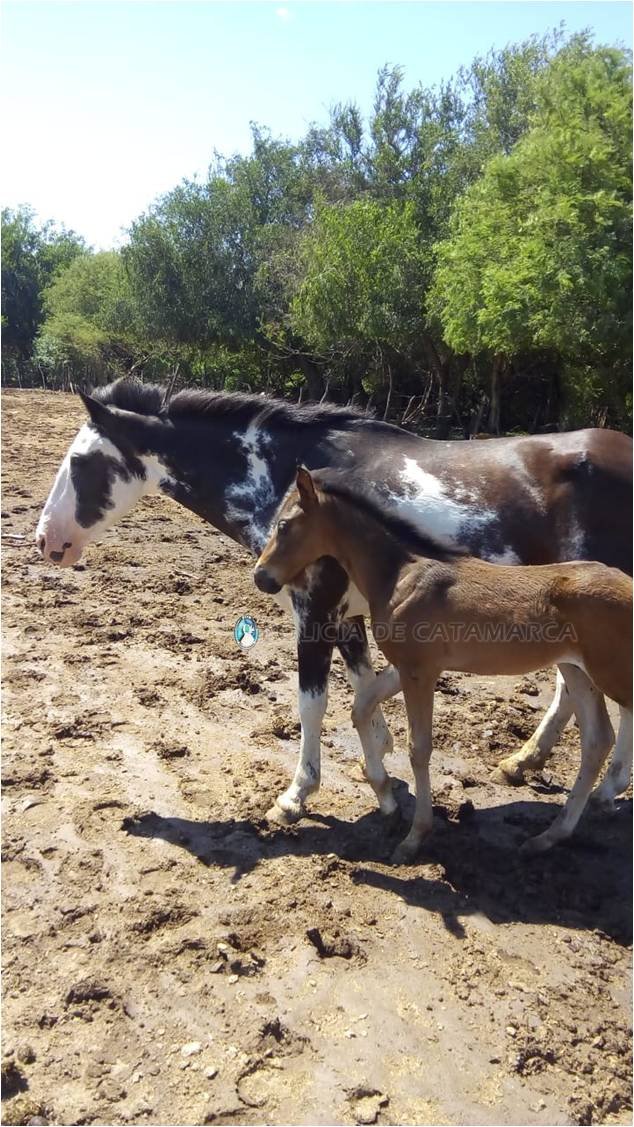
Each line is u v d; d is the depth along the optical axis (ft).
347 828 12.53
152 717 15.89
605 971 9.71
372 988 9.20
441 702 17.34
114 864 11.27
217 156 102.22
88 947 9.66
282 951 9.72
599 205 40.45
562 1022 8.82
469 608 10.77
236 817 12.62
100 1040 8.35
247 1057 8.16
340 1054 8.29
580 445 12.12
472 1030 8.66
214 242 96.32
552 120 44.73
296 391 102.89
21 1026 8.48
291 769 14.26
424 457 12.84
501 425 80.12
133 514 34.04
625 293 40.98
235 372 106.42
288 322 83.76
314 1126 7.45
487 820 13.07
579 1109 7.78
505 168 46.98
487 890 11.17
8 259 166.50
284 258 86.12
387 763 14.82
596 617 10.13
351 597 12.79
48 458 43.88
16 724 15.25
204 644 19.76
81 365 128.36
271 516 13.67
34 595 22.75
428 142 77.97
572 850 12.25
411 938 10.07
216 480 13.97
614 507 11.80
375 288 66.23
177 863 11.34
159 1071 8.00
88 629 20.38
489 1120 7.63
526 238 45.16
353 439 13.35
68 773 13.71
